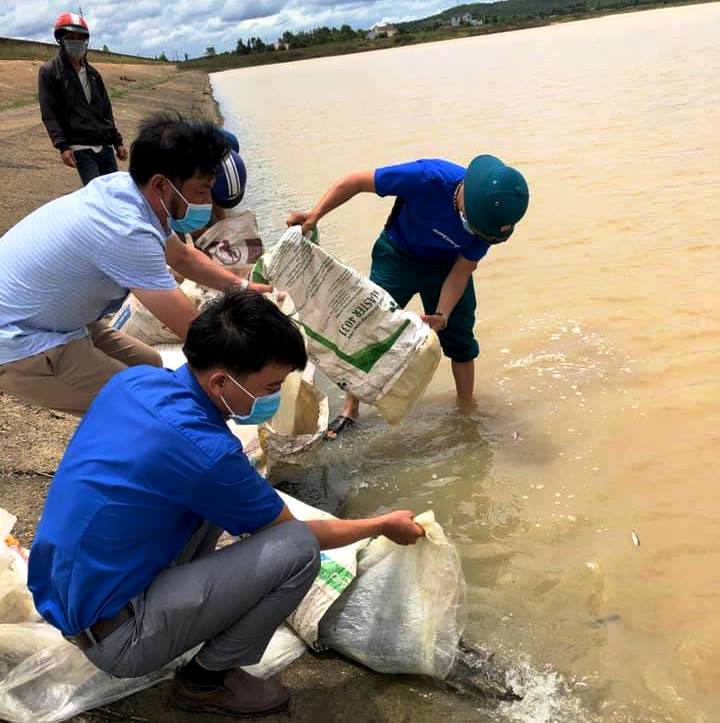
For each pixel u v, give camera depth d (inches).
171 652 84.8
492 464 152.8
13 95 940.6
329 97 1052.5
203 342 80.0
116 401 82.8
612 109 560.4
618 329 203.0
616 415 165.3
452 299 152.6
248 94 1371.8
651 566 120.7
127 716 93.3
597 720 93.7
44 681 92.8
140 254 102.4
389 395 138.9
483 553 126.6
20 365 110.1
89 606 80.8
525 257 263.7
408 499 143.6
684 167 357.7
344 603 104.7
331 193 151.6
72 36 252.4
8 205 333.4
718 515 131.3
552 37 2112.5
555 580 119.1
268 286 133.3
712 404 164.4
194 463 78.5
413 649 99.7
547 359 191.8
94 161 269.7
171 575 84.5
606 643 106.0
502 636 108.0
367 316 135.6
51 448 154.9
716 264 237.5
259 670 100.2
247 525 85.0
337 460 157.9
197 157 103.6
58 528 80.7
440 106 737.0
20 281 106.0
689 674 100.1
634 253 255.3
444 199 147.2
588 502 138.3
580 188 343.3
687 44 1144.8
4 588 98.7
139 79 1578.5
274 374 81.6
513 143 473.7
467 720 94.0
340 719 94.4
